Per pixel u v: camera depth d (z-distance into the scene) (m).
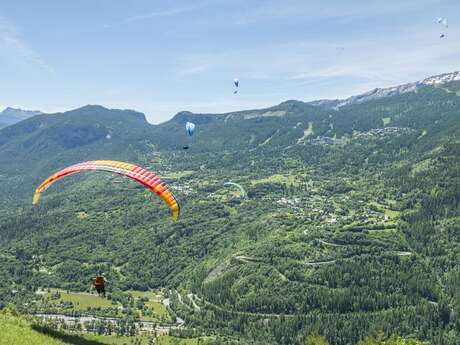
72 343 34.25
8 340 29.62
